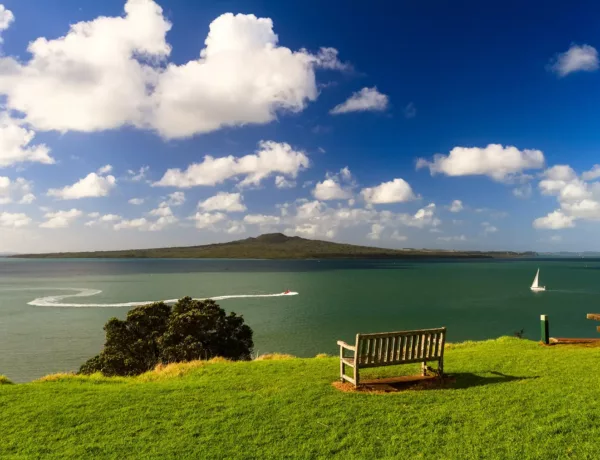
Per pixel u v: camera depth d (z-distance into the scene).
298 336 64.06
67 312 89.56
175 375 15.04
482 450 7.63
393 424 8.92
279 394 11.27
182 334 31.12
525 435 8.13
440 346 12.77
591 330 66.44
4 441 8.55
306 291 135.00
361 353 11.96
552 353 16.41
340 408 9.95
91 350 56.81
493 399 10.27
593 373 12.74
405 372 13.89
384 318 80.81
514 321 75.88
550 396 10.34
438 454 7.55
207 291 135.88
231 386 12.43
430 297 116.62
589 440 7.80
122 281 182.50
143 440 8.47
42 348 57.81
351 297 118.00
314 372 14.25
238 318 35.28
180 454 7.84
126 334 32.66
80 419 9.68
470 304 101.25
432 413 9.45
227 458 7.64
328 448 7.92
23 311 91.31
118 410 10.23
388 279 192.38
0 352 55.69
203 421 9.36
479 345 20.05
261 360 18.25
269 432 8.70
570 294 122.38
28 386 13.04
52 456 7.85
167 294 126.06
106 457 7.77
